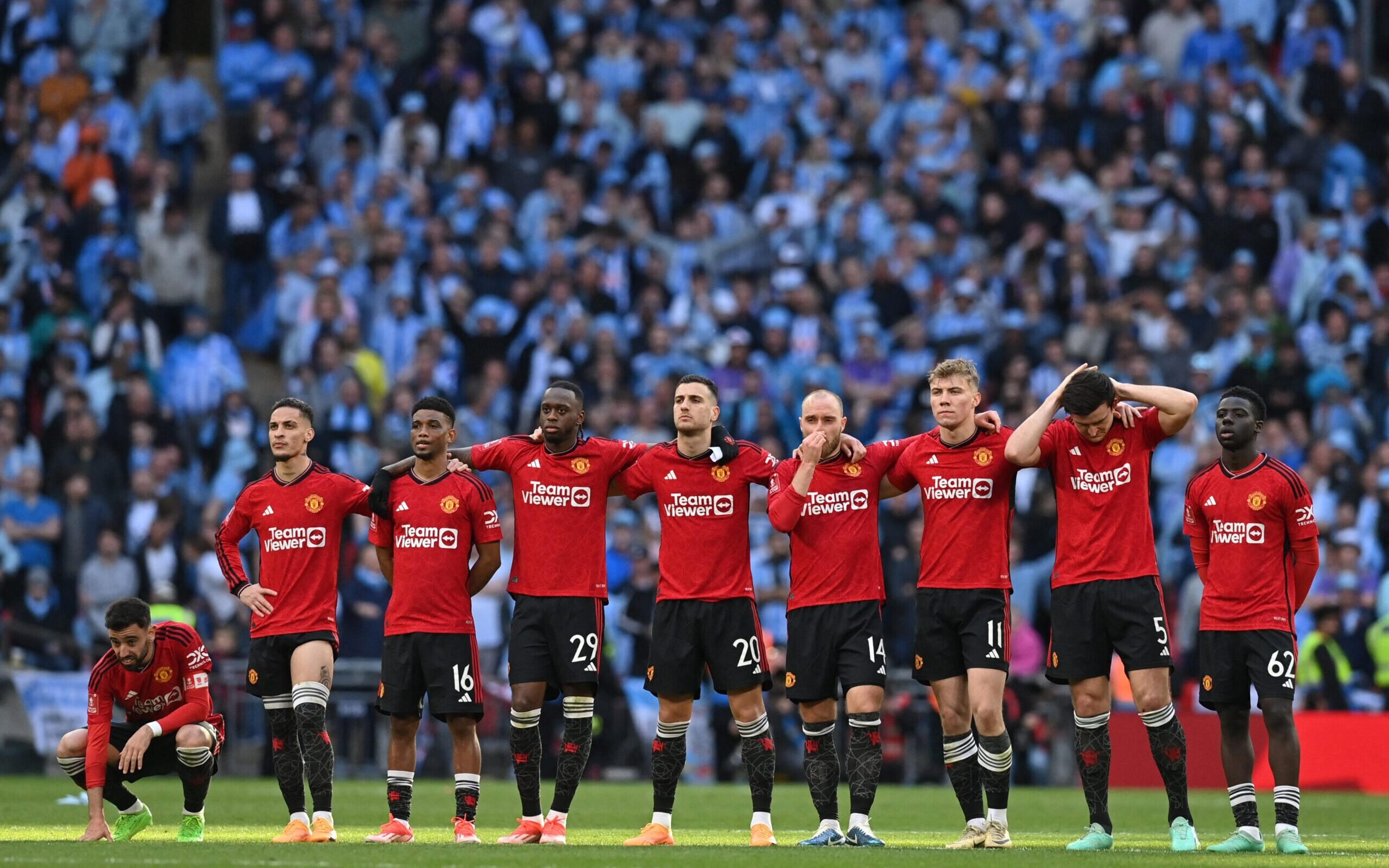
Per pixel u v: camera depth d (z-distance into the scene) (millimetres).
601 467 36156
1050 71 99812
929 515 35812
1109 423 34594
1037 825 44844
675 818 46062
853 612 35281
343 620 66875
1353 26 105062
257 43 95812
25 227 86375
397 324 82938
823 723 35750
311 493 36062
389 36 98250
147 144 93375
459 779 35688
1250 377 81000
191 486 76750
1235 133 95125
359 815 45344
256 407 84812
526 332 83750
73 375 79438
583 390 79875
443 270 85875
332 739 65812
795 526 35781
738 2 102625
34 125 93250
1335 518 74500
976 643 35156
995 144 96375
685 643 35594
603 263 87375
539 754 35719
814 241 90312
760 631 36000
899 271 87938
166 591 60938
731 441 36125
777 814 48281
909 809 51281
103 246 85625
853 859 30125
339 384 79562
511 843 34875
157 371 81438
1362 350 83562
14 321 83312
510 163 93062
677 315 84875
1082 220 90875
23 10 95812
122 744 36562
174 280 86062
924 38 100250
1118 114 94875
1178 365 81938
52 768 64062
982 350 82812
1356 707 67375
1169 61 101750
